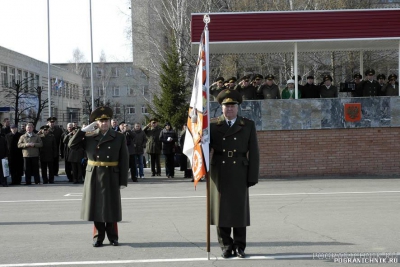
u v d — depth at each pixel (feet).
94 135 27.20
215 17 58.23
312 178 56.70
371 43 61.26
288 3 98.32
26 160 59.00
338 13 57.98
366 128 57.67
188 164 62.13
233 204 23.93
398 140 57.67
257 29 58.08
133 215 36.04
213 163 24.44
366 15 57.98
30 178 59.41
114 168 26.84
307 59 99.76
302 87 59.98
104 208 26.40
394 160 57.67
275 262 23.36
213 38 58.13
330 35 58.03
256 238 28.22
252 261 23.57
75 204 42.06
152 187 53.21
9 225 33.37
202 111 23.57
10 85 130.11
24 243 28.04
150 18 118.01
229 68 99.40
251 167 24.34
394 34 57.67
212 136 24.57
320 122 57.62
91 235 29.84
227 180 24.07
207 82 23.90
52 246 27.20
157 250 25.98
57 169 66.08
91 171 26.81
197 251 25.66
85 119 122.72
